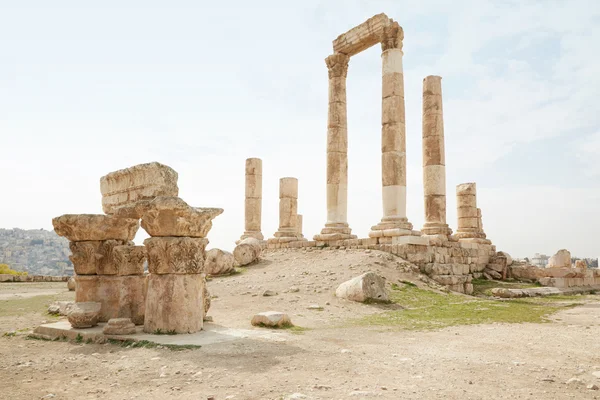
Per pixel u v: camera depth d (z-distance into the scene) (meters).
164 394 5.47
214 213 10.15
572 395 5.24
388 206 23.47
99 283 11.16
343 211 26.58
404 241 21.98
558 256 26.58
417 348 8.13
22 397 5.51
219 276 21.97
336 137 26.88
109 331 9.23
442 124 25.09
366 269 19.42
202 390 5.56
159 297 9.54
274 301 15.11
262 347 8.06
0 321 12.20
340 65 27.52
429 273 21.28
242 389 5.54
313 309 13.85
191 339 8.75
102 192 12.59
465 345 8.48
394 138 23.55
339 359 7.11
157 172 10.42
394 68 24.00
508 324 11.62
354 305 14.72
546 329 10.66
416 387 5.55
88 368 7.00
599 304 17.11
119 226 11.25
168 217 9.66
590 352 7.78
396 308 14.79
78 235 11.16
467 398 5.13
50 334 9.84
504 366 6.70
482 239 28.27
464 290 21.84
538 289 22.23
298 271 20.72
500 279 26.14
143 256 11.20
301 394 5.17
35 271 144.12
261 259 25.31
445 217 24.75
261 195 34.59
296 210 31.61
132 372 6.64
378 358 7.21
